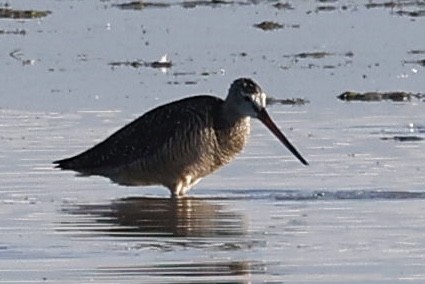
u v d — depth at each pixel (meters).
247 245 19.34
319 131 27.92
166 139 23.22
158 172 23.34
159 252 19.02
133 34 42.19
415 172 24.06
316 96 32.19
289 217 21.09
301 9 47.09
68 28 43.34
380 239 19.52
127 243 19.58
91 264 18.33
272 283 17.36
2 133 27.67
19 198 22.59
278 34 41.94
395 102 31.39
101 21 44.72
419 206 21.62
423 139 27.06
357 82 33.91
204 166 23.34
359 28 42.75
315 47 39.59
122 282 17.44
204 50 39.25
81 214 21.53
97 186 23.72
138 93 32.59
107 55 38.53
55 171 24.39
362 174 23.95
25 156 25.52
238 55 38.38
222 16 45.66
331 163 24.89
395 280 17.38
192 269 18.05
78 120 29.12
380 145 26.44
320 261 18.36
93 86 33.56
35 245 19.38
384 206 21.67
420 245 19.16
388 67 36.12
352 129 28.11
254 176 24.05
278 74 35.12
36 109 30.50
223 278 17.62
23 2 48.66
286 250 18.98
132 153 23.42
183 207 22.09
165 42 40.62
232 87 23.41
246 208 21.86
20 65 36.84
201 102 23.39
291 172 24.27
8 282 17.41
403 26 43.00
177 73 35.53
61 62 37.31
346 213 21.23
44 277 17.66
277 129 23.73
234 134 23.39
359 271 17.83
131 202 22.53
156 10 47.09
